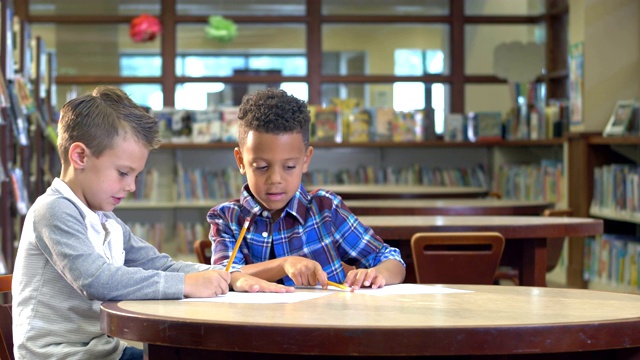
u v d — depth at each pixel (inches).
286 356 64.3
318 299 73.7
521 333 59.3
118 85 362.6
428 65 368.2
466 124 356.8
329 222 94.7
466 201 209.0
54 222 76.7
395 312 66.0
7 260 200.1
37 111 248.8
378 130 348.5
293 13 364.5
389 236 139.7
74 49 363.6
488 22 362.3
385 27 368.2
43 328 77.4
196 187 349.1
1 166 189.5
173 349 66.0
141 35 320.2
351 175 356.2
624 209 257.1
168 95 361.1
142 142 80.1
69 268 75.1
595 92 289.6
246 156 91.1
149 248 89.6
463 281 123.0
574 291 79.1
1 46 199.6
